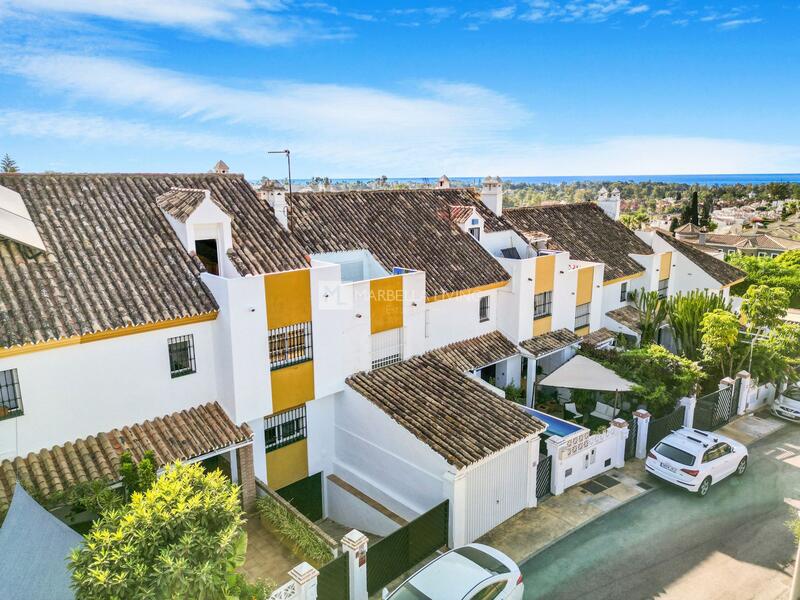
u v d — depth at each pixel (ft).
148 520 28.02
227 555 28.27
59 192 54.85
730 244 264.72
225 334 50.21
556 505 57.77
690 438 62.39
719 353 82.48
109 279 48.42
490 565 41.14
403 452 54.03
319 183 98.73
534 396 78.95
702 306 89.81
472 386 61.72
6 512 37.63
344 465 61.41
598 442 63.21
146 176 61.31
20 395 41.91
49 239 49.29
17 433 42.01
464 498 49.96
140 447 45.78
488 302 79.82
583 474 62.28
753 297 86.43
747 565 48.08
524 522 54.80
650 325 95.40
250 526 51.39
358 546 40.70
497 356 76.38
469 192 97.04
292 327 54.34
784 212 451.94
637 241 112.16
